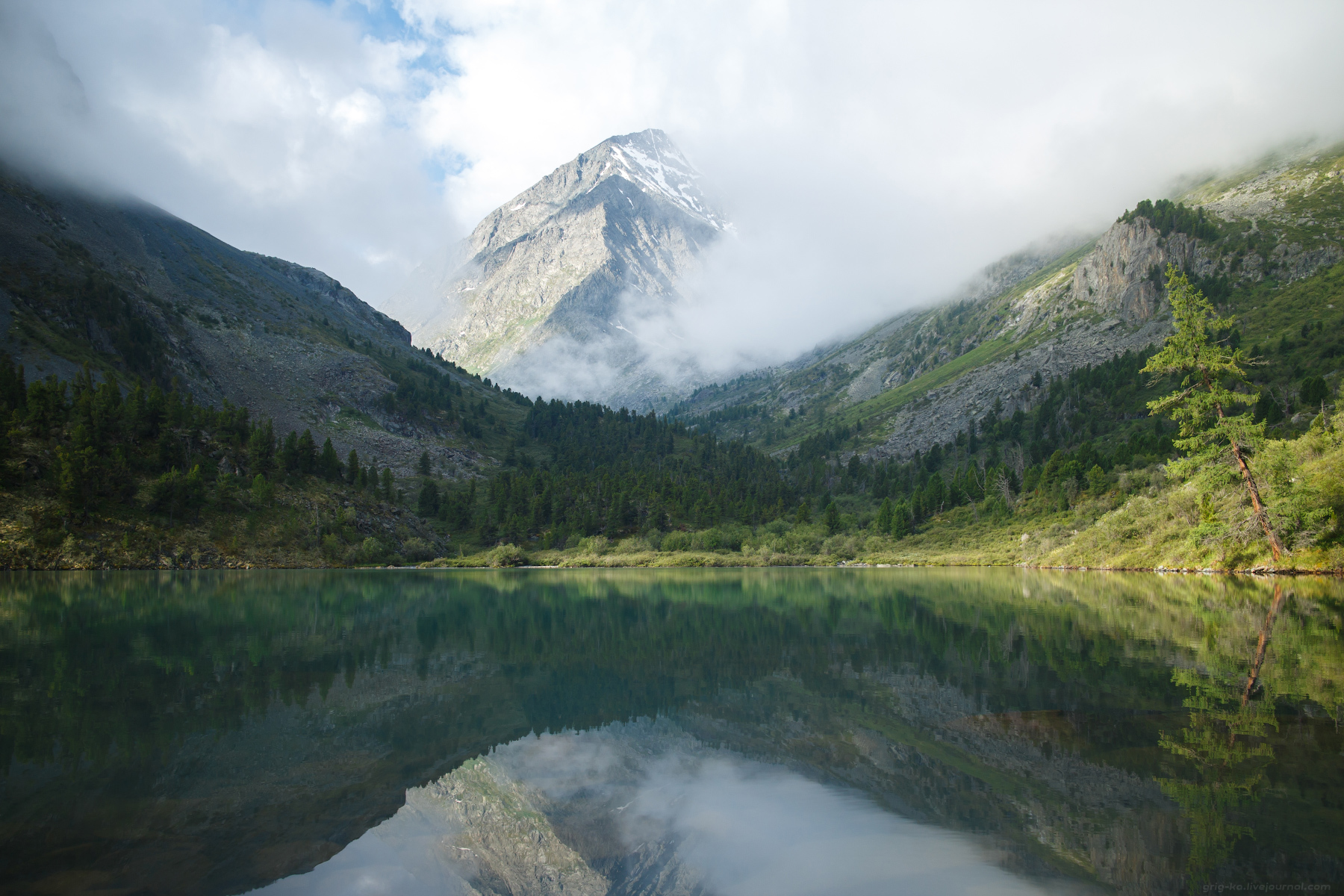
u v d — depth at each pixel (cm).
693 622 5153
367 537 14088
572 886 1195
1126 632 3897
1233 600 5291
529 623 5191
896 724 2192
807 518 17812
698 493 18925
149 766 1866
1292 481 7269
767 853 1310
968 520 15788
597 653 3759
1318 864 1210
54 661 3425
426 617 5550
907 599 6506
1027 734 2016
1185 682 2639
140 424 12012
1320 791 1532
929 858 1268
